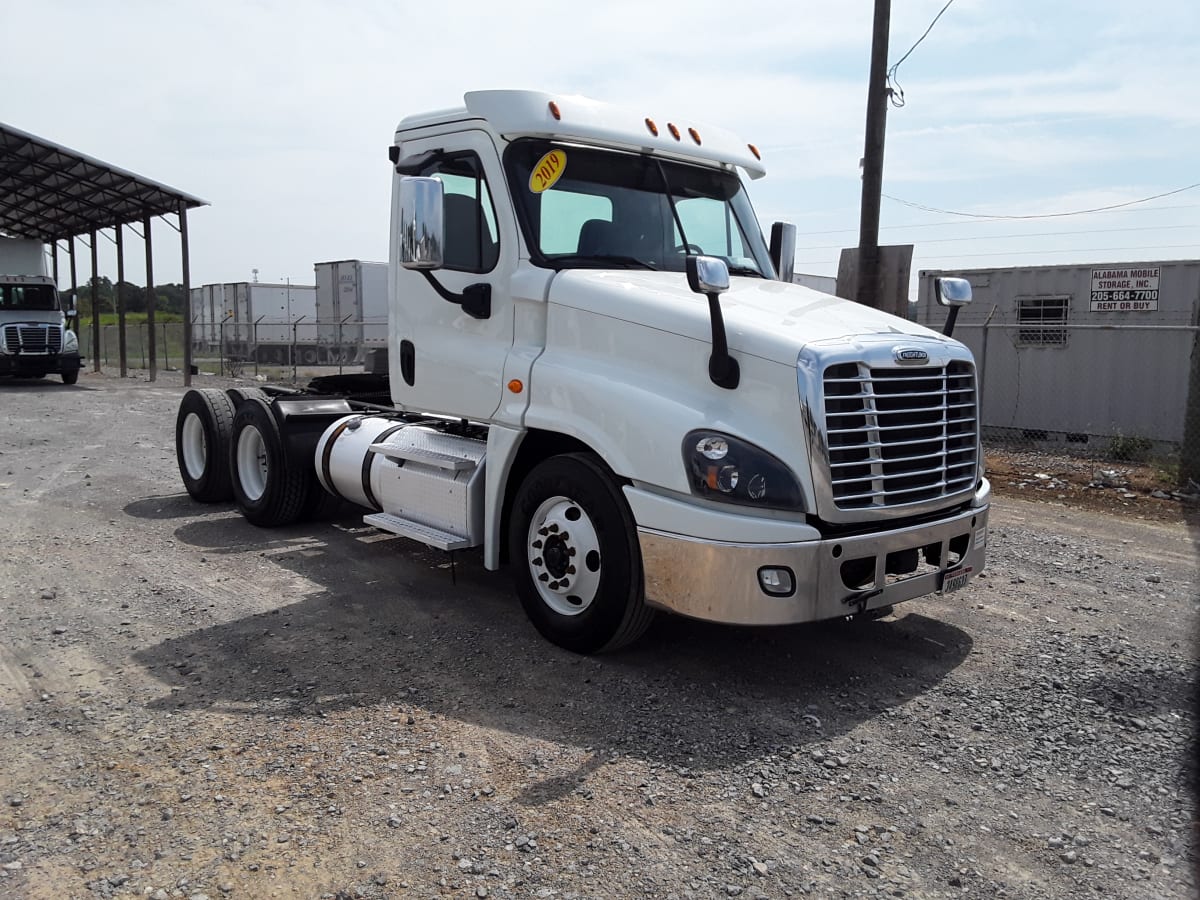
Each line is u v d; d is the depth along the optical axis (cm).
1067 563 725
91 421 1688
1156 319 1335
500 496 542
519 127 527
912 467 461
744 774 382
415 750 400
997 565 716
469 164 561
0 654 510
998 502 995
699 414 443
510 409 530
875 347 445
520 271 530
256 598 612
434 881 308
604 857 322
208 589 631
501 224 541
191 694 458
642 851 326
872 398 439
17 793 363
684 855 324
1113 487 1049
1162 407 1317
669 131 590
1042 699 460
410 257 504
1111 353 1359
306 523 827
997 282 1470
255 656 509
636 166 579
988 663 507
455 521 573
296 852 324
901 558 464
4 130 2284
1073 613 598
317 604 600
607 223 560
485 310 553
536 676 482
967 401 498
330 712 438
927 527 469
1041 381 1433
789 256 664
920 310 1555
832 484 427
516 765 387
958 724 431
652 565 453
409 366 615
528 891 303
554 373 504
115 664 496
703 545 433
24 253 2727
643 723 427
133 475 1084
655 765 388
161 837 333
